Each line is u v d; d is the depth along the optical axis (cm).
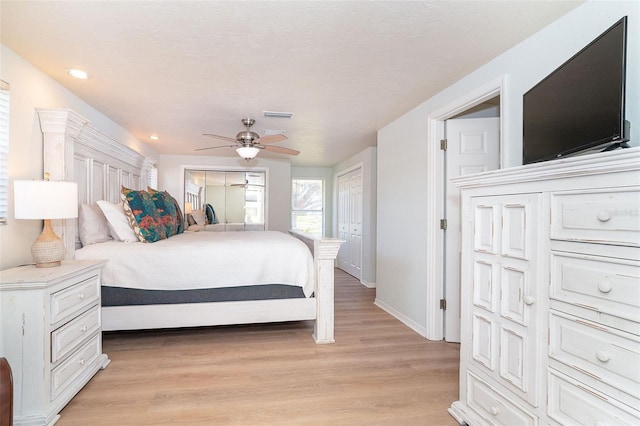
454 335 288
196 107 326
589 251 108
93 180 307
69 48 207
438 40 197
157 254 266
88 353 210
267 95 292
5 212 201
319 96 293
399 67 234
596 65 128
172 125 394
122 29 185
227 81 260
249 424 169
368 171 524
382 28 184
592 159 103
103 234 294
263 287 282
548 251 124
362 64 229
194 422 170
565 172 114
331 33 189
